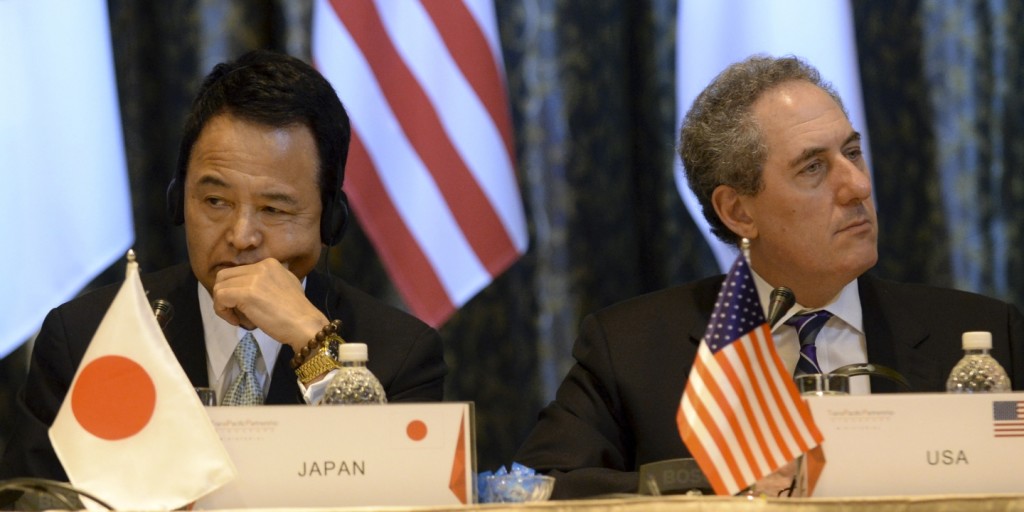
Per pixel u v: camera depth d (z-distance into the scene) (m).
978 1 11.95
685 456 7.69
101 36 10.70
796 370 7.61
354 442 5.21
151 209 11.05
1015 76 11.95
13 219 10.31
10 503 5.41
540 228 11.48
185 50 11.15
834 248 7.68
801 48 11.13
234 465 5.17
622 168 11.66
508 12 11.65
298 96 7.23
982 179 11.84
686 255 11.66
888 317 8.02
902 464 5.30
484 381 11.55
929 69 11.94
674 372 7.96
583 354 8.21
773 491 5.61
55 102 10.48
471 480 5.21
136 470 5.16
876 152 11.89
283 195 7.16
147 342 5.25
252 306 6.94
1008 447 5.33
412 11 10.92
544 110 11.55
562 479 7.25
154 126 11.12
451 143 10.82
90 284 10.79
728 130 8.05
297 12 11.18
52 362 7.64
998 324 8.04
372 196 10.74
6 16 10.41
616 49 11.73
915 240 11.91
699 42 11.21
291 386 7.42
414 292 10.71
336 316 7.95
